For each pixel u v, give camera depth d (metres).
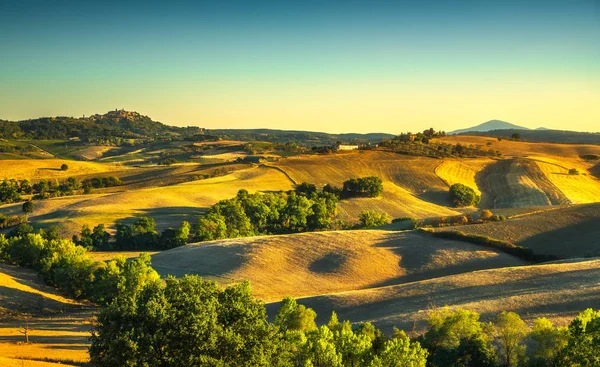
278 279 87.81
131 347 29.56
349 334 41.16
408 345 37.91
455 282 70.75
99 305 83.88
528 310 56.59
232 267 92.00
